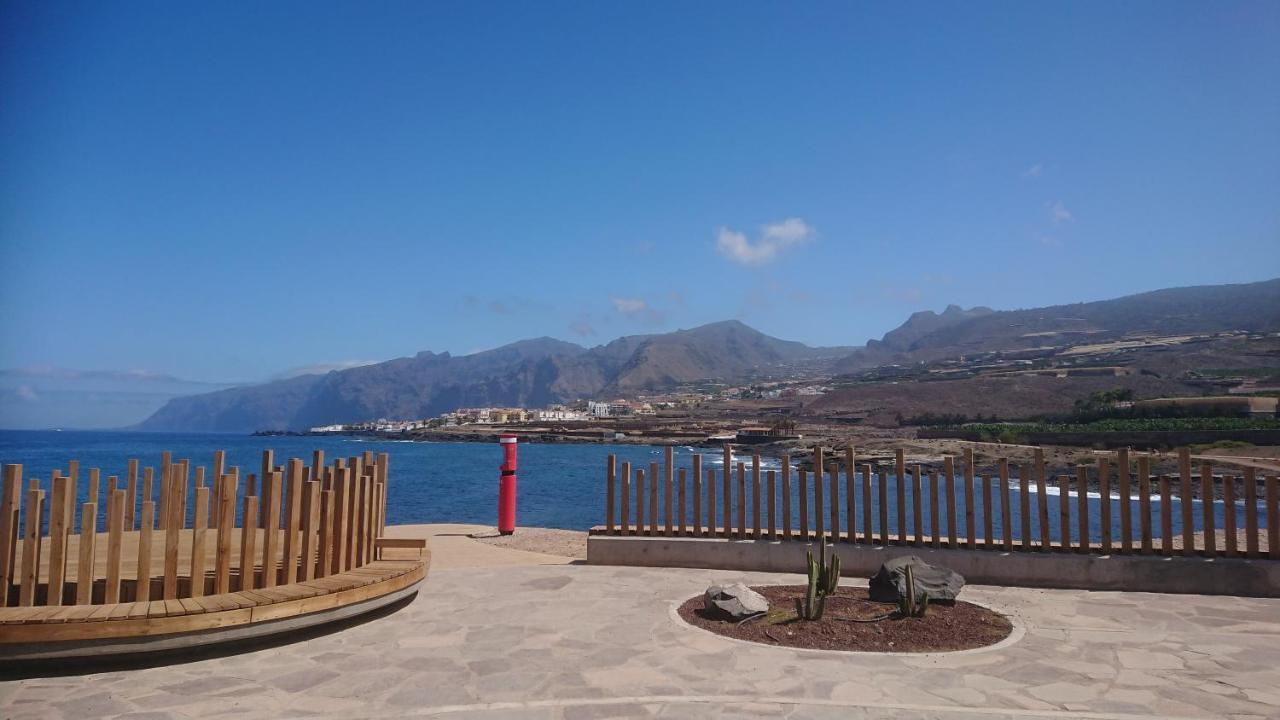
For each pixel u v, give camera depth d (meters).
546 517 34.34
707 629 6.89
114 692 5.18
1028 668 5.78
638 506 10.43
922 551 9.37
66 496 6.08
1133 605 7.94
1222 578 8.53
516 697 5.12
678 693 5.20
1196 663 5.92
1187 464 8.81
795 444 118.50
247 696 5.12
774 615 7.31
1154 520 30.98
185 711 4.83
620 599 8.16
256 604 6.08
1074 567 8.88
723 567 9.95
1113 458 54.50
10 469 5.98
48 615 5.54
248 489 6.72
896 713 4.83
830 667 5.78
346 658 6.02
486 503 42.22
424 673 5.64
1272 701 5.08
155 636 5.68
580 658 6.03
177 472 6.38
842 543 9.70
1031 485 49.66
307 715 4.78
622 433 190.75
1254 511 8.58
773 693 5.20
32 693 5.14
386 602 7.29
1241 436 67.75
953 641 6.50
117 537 6.15
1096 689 5.30
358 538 7.98
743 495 10.11
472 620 7.25
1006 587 8.91
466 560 11.51
